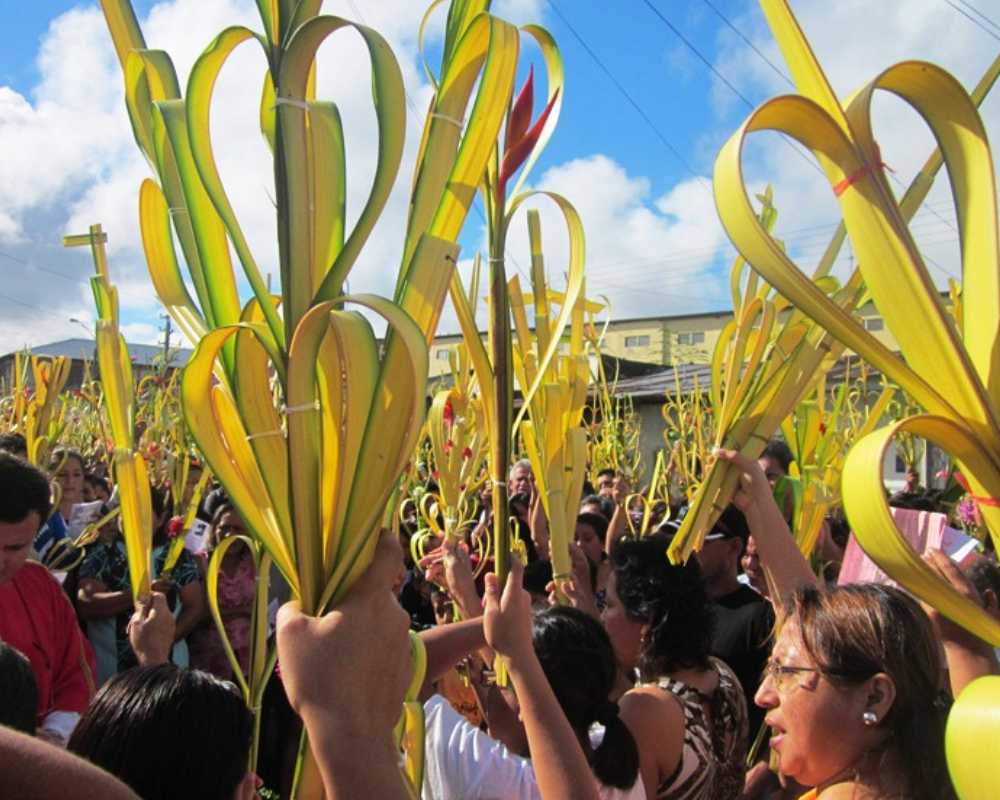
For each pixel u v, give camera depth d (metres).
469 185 1.17
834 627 1.46
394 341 1.06
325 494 1.08
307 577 1.04
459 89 1.18
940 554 1.86
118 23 1.38
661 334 25.41
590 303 2.96
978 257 0.86
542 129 1.37
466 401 3.00
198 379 1.12
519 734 2.20
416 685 1.47
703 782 2.11
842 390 3.60
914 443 6.18
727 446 2.12
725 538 3.19
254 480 1.18
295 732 2.78
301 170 1.06
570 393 2.38
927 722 1.41
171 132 1.18
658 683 2.25
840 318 0.79
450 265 1.11
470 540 3.62
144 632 2.06
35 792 0.62
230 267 1.24
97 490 6.38
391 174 1.05
